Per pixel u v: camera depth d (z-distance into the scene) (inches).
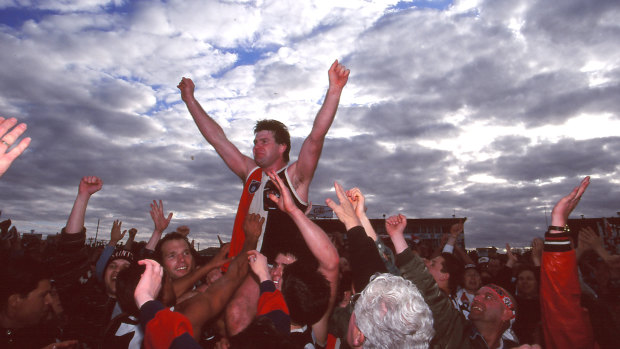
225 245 128.0
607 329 100.7
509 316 103.3
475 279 221.9
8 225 226.8
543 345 153.3
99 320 159.8
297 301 86.3
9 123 60.9
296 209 94.1
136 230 214.2
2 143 58.8
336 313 100.9
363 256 93.9
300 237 147.0
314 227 93.9
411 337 61.4
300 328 88.8
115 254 130.7
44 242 273.7
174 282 110.3
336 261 93.8
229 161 170.4
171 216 169.8
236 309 105.0
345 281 144.3
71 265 129.3
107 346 87.5
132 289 80.6
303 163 152.5
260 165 158.9
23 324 109.0
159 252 140.1
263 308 83.1
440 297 91.1
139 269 82.7
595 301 106.1
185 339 56.2
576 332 73.6
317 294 86.7
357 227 97.5
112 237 150.0
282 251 124.3
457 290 228.2
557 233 75.2
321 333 100.3
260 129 163.2
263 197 152.1
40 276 111.4
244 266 96.0
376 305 64.0
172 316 59.5
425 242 343.0
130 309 81.2
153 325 58.8
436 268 164.6
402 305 62.6
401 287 65.6
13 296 106.7
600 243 128.6
